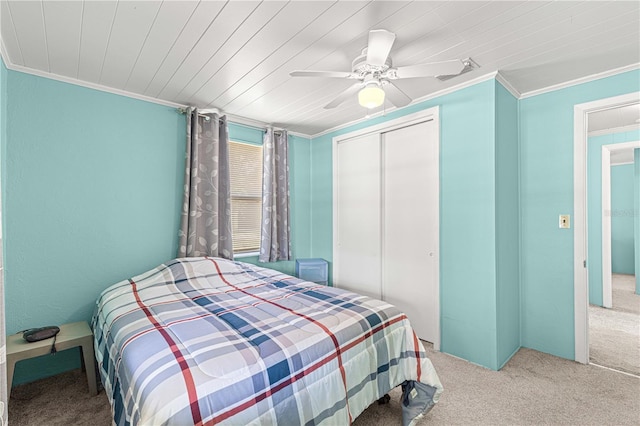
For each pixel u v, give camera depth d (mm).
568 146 2588
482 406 1968
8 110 2188
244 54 2117
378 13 1680
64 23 1752
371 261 3504
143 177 2832
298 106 3123
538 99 2748
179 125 3059
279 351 1409
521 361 2561
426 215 3014
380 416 1896
